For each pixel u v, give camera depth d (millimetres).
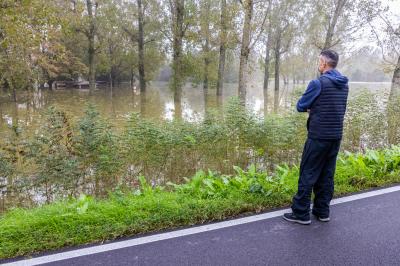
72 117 6785
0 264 3137
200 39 26641
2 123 14523
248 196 4598
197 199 4543
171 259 3264
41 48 20328
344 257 3332
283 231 3854
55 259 3232
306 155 3910
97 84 51719
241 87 13555
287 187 4898
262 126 7145
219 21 24281
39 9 10156
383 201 4738
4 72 20734
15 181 5504
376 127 8688
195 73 28141
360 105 8711
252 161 7207
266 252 3408
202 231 3828
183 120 8391
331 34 19016
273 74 45750
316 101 3760
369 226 3994
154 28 31984
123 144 6203
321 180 4047
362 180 5414
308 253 3400
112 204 4301
